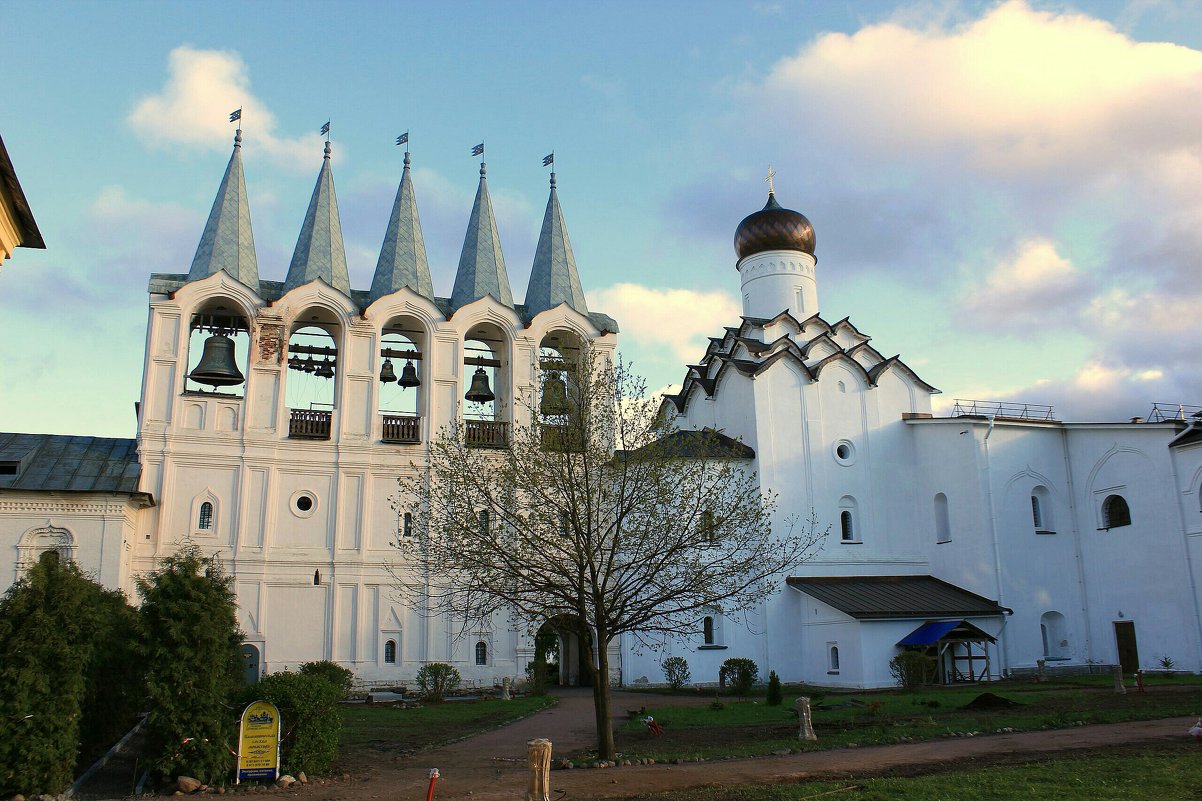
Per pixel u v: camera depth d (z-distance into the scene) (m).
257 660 34.34
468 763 19.91
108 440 35.75
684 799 15.30
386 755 21.08
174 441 34.94
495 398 40.47
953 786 15.23
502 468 22.52
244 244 38.22
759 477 42.84
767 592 24.50
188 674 17.44
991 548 43.06
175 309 35.94
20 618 16.75
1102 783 14.98
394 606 36.25
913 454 46.66
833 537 43.75
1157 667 41.00
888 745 21.06
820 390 45.34
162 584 17.97
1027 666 42.50
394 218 41.16
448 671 34.41
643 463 21.89
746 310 52.72
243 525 35.19
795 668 41.28
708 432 29.09
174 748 17.05
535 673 36.06
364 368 37.97
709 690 37.19
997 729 22.78
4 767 15.75
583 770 18.80
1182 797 13.74
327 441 36.84
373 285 40.09
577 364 24.03
